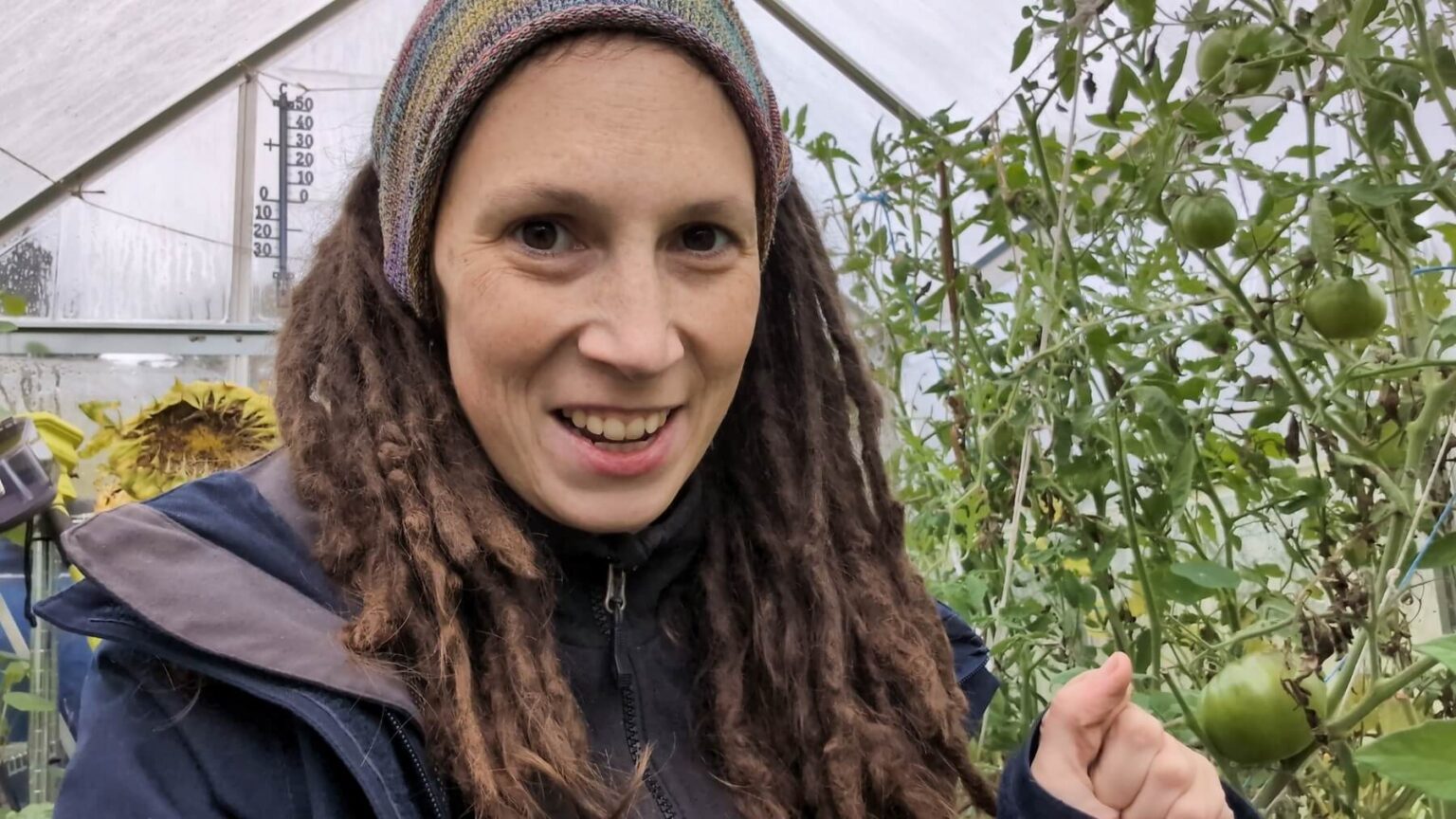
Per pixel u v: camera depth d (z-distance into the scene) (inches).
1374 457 29.8
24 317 76.4
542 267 19.9
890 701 25.4
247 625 18.6
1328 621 24.3
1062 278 37.5
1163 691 29.5
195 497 20.7
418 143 20.6
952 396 41.3
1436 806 27.4
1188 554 37.9
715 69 20.2
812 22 68.2
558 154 19.1
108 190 76.6
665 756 23.0
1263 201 32.0
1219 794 20.0
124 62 69.9
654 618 24.4
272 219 78.9
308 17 74.5
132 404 78.5
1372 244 34.7
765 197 22.8
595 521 21.2
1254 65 29.8
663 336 19.9
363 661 18.6
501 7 19.6
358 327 22.7
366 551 20.3
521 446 21.0
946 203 42.2
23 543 44.9
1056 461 34.9
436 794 18.8
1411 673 22.6
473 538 20.7
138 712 18.7
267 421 50.3
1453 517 27.3
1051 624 37.6
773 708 24.3
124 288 78.2
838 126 73.4
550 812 20.1
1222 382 40.3
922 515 42.6
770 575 25.3
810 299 28.0
